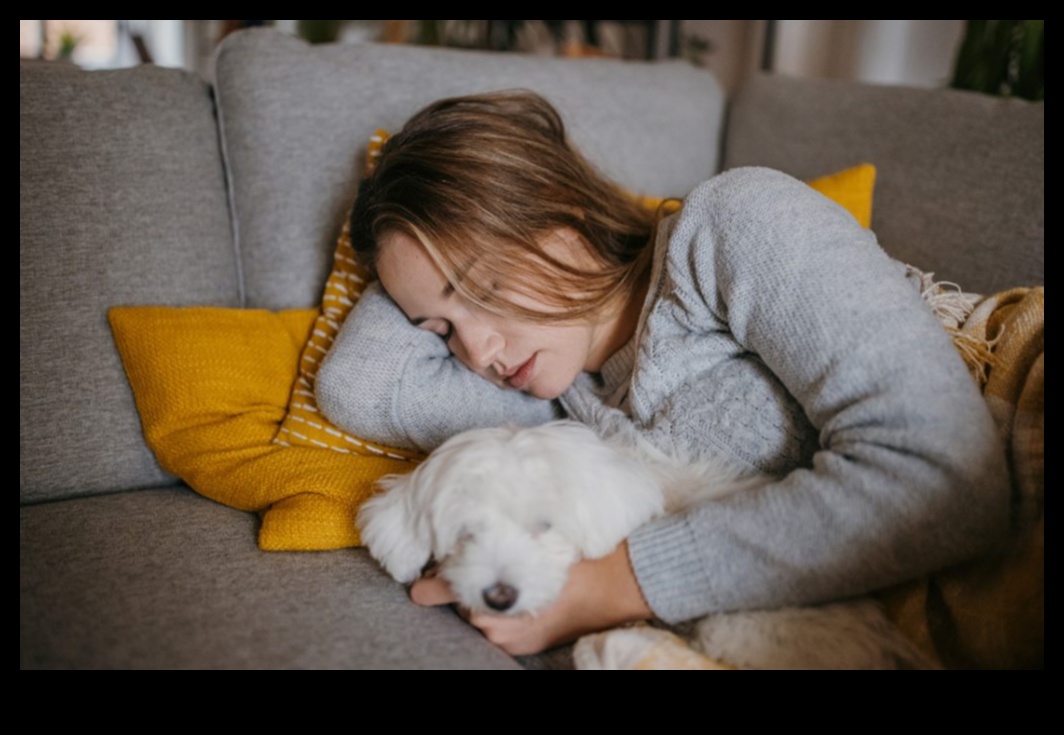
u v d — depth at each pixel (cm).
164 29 354
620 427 93
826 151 145
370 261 100
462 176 91
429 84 135
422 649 72
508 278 88
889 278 75
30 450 102
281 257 125
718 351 88
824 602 73
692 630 75
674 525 74
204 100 129
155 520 95
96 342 108
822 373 73
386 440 101
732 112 167
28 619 72
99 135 113
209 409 105
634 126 151
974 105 127
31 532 91
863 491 67
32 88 110
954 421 67
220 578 81
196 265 119
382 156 101
